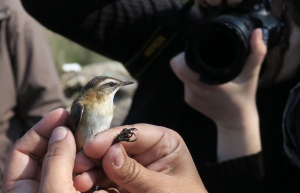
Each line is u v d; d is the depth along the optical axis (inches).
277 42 109.6
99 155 86.9
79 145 100.0
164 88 131.4
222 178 108.0
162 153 89.1
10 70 181.9
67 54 424.2
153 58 138.6
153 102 131.6
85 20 139.3
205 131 125.5
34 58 184.5
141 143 87.7
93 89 106.7
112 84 111.0
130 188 83.2
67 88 361.7
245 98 108.0
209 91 108.7
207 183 115.4
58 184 76.2
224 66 110.3
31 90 184.4
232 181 107.8
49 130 90.3
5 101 180.2
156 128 89.4
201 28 106.0
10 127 183.5
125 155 81.8
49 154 79.4
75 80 366.0
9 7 180.9
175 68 112.9
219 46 109.6
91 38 141.9
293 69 114.7
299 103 91.1
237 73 105.5
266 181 108.3
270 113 117.1
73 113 99.7
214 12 117.6
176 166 89.3
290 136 91.2
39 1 140.6
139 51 139.1
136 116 132.9
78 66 393.4
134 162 82.8
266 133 116.1
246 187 107.7
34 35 185.9
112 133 86.8
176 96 130.0
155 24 136.9
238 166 107.2
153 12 138.3
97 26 139.7
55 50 420.2
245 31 104.4
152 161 89.9
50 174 77.2
